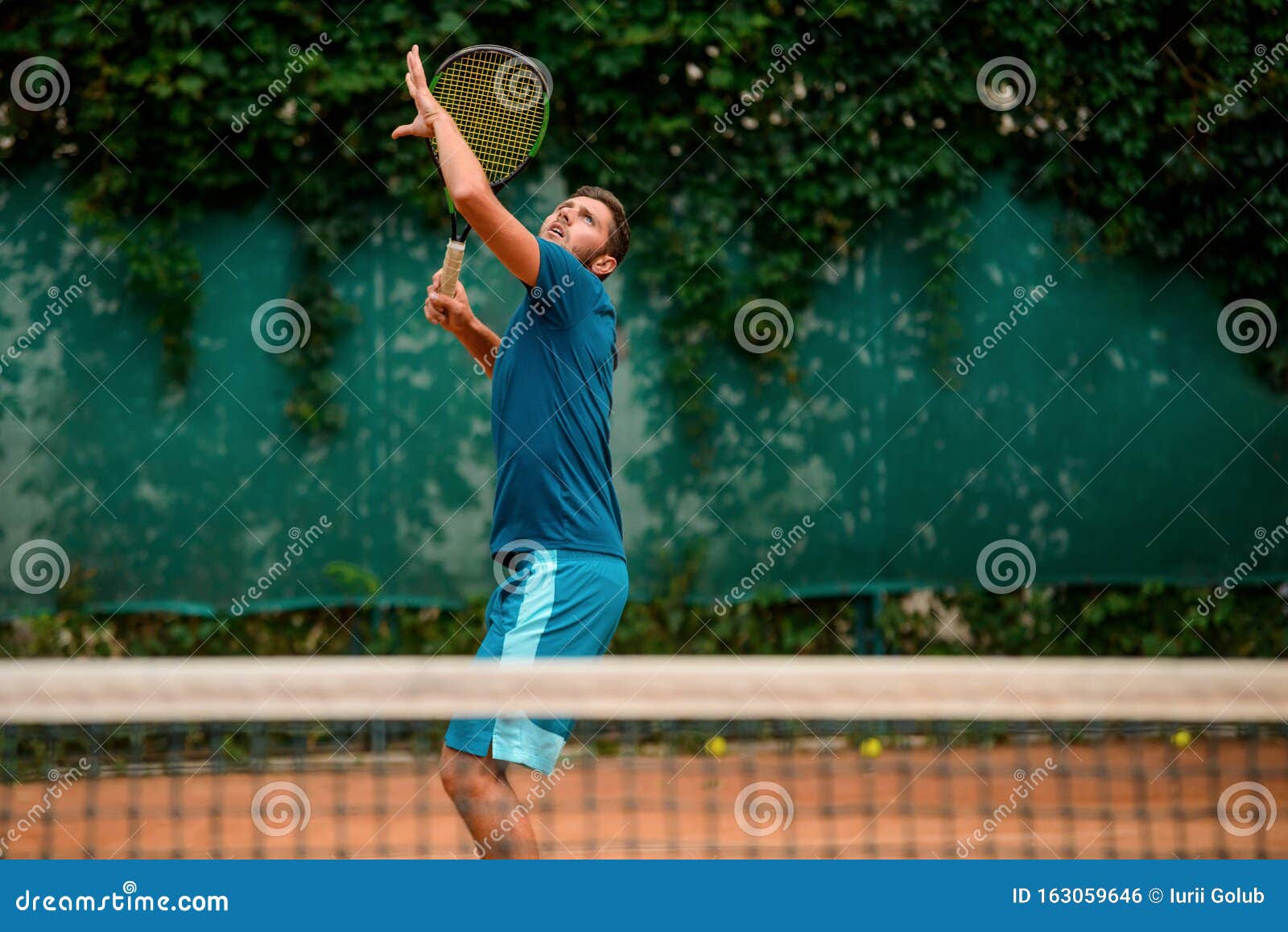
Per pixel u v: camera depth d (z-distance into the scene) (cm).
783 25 2181
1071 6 2230
